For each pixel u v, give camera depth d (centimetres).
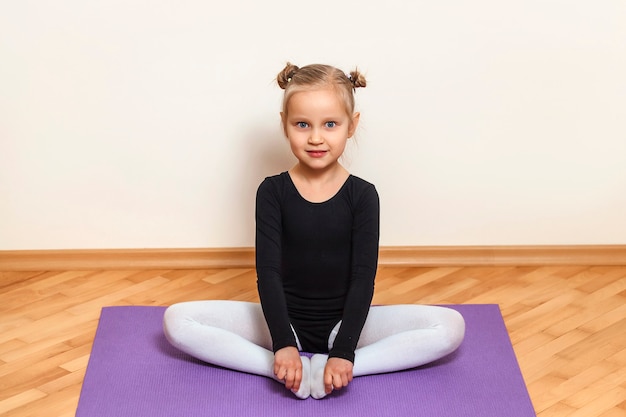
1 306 230
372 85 235
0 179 244
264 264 195
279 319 188
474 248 249
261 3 228
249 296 236
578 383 194
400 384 192
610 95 237
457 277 244
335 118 188
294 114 189
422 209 247
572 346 209
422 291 237
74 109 237
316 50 232
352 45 232
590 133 240
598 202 246
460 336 196
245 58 233
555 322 220
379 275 246
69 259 249
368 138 240
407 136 240
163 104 237
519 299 232
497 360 202
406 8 229
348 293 193
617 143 241
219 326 201
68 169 243
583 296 233
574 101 237
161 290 239
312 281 199
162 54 233
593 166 243
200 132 239
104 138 240
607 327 217
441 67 234
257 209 199
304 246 197
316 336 201
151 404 186
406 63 233
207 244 250
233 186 245
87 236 249
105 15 229
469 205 246
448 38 231
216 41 231
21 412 185
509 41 232
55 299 234
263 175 243
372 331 201
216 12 229
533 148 241
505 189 245
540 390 192
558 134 240
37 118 238
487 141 241
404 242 250
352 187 198
